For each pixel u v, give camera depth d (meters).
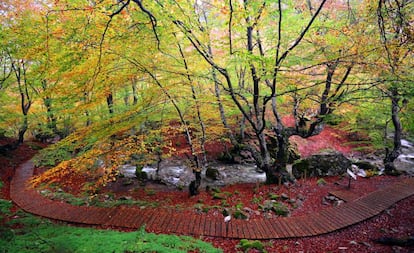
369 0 8.07
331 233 7.05
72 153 10.15
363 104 10.38
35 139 22.50
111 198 10.80
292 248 6.41
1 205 6.57
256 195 9.98
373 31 7.53
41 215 8.73
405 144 18.95
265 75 7.72
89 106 7.88
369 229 7.10
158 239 6.33
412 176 11.48
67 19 6.79
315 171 12.08
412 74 6.71
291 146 17.88
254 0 7.03
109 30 6.34
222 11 6.84
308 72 9.85
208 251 5.95
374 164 14.48
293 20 8.29
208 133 13.00
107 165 9.88
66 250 5.25
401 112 9.05
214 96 9.78
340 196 9.28
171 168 15.98
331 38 8.34
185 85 9.04
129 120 8.29
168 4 6.13
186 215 8.42
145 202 9.89
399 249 5.86
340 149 19.02
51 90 8.23
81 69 7.29
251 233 7.14
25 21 10.02
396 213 7.79
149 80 8.84
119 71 8.16
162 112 9.75
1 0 11.27
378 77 7.73
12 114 14.83
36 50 7.46
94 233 6.62
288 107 13.86
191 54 8.84
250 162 16.81
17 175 13.84
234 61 7.48
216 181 13.80
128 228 7.65
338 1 9.99
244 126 17.77
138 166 14.26
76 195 10.97
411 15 6.25
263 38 9.92
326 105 9.93
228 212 8.38
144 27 6.68
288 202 9.16
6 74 14.82
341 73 9.50
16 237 5.86
